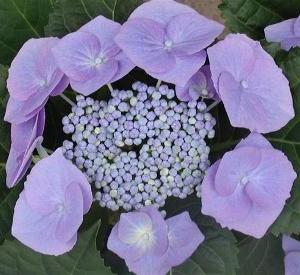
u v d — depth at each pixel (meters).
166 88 0.31
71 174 0.30
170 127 0.31
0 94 0.35
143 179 0.31
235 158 0.30
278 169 0.31
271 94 0.32
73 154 0.32
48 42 0.33
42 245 0.31
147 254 0.31
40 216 0.31
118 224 0.31
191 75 0.30
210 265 0.34
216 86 0.30
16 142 0.32
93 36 0.32
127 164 0.31
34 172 0.30
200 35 0.31
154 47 0.31
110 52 0.31
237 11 0.39
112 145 0.31
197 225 0.34
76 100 0.34
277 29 0.37
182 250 0.32
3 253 0.33
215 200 0.30
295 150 0.35
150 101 0.31
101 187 0.32
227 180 0.30
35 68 0.32
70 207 0.30
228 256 0.34
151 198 0.32
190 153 0.31
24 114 0.31
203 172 0.32
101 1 0.35
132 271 0.33
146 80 0.35
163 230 0.30
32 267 0.33
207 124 0.31
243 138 0.33
